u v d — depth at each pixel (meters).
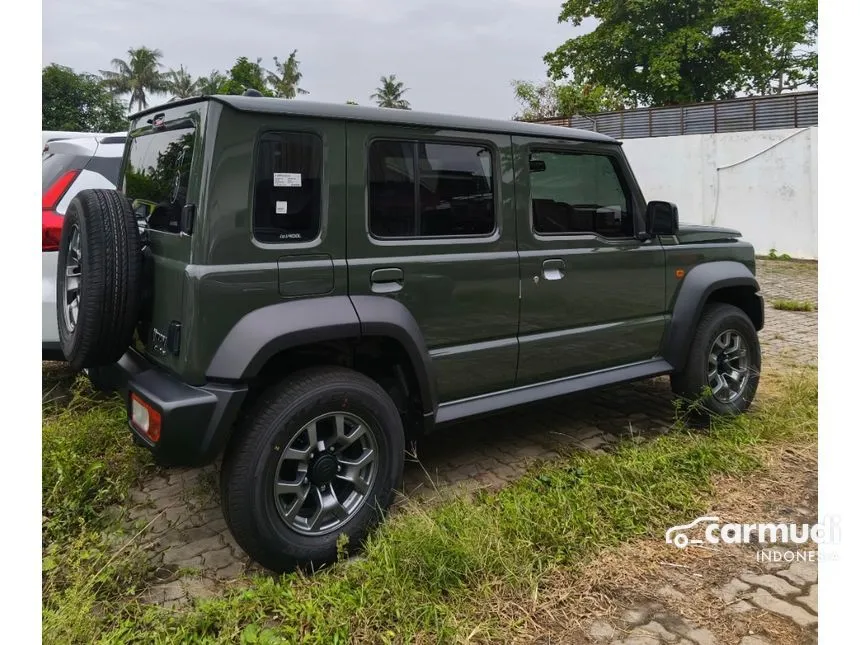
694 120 16.56
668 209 3.82
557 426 4.34
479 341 3.26
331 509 2.67
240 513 2.44
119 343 2.74
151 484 3.45
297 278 2.61
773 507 3.19
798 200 14.22
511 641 2.22
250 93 2.72
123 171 3.51
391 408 2.81
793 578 2.61
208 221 2.42
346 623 2.23
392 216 2.92
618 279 3.82
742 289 4.52
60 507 2.92
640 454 3.56
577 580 2.57
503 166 3.31
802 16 23.34
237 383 2.46
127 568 2.56
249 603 2.36
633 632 2.29
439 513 2.91
